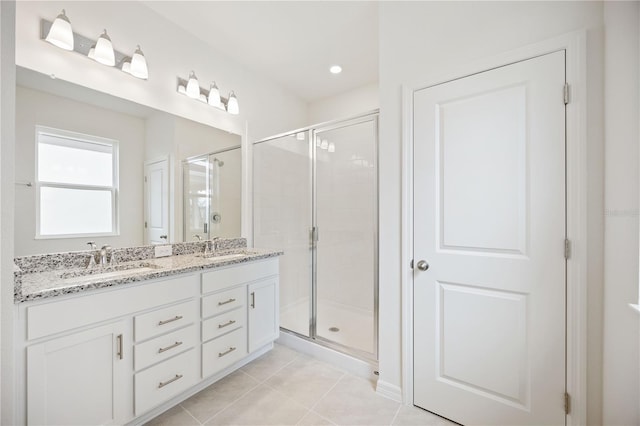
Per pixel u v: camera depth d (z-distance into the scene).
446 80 1.56
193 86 2.20
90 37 1.71
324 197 2.46
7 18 0.72
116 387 1.34
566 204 1.26
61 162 1.61
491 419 1.44
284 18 2.09
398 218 1.73
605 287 1.17
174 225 2.17
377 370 1.95
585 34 1.21
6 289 0.71
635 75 1.09
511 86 1.38
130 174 1.92
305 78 3.01
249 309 2.08
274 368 2.10
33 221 1.51
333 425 1.52
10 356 0.72
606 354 1.17
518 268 1.37
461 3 1.53
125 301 1.37
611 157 1.15
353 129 2.26
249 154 2.79
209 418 1.57
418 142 1.65
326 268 2.44
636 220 1.08
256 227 2.84
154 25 2.04
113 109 1.83
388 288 1.77
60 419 1.17
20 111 1.47
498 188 1.42
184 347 1.64
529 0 1.35
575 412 1.24
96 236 1.75
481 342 1.47
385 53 1.78
